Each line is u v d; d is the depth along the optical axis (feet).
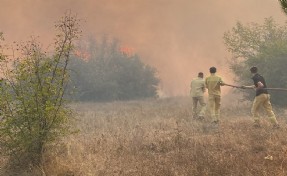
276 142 27.45
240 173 20.59
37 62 23.36
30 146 22.89
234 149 26.99
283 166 21.53
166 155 26.45
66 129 24.34
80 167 21.75
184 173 21.29
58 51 23.81
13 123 22.74
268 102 34.99
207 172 20.95
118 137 31.27
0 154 23.50
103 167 22.33
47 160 23.25
